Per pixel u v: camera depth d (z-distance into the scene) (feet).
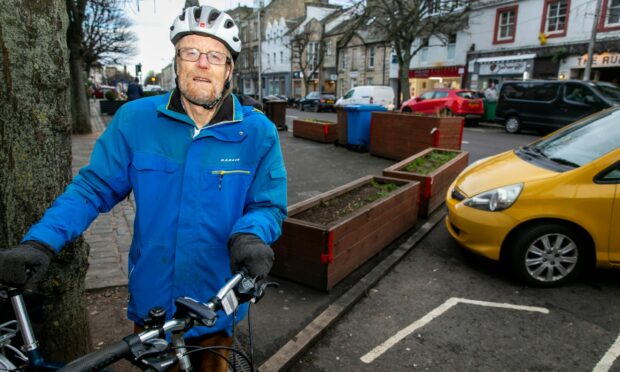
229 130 5.45
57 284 6.66
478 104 63.67
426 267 14.38
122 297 11.64
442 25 75.46
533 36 72.69
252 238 4.85
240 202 5.60
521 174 13.41
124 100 79.30
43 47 5.93
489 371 9.25
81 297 7.13
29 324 4.54
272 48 181.68
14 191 6.06
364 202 15.25
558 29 69.46
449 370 9.28
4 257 3.98
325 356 9.71
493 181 13.71
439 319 11.23
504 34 77.97
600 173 12.21
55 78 6.13
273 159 5.71
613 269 12.85
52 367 4.55
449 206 14.71
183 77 5.26
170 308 5.48
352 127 38.04
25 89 5.89
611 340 10.32
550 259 12.78
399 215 16.08
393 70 106.32
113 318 10.62
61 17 6.15
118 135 5.39
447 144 31.37
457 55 86.94
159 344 3.86
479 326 10.93
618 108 14.76
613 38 61.41
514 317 11.33
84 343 7.25
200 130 5.38
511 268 13.11
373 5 77.61
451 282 13.30
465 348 10.02
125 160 5.41
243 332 10.35
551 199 12.39
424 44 75.72
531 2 72.08
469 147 41.24
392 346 10.09
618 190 11.93
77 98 46.62
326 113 99.76
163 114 5.39
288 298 11.93
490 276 13.73
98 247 15.14
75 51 45.11
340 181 26.86
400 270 14.15
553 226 12.55
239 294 4.35
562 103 49.39
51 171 6.31
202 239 5.38
